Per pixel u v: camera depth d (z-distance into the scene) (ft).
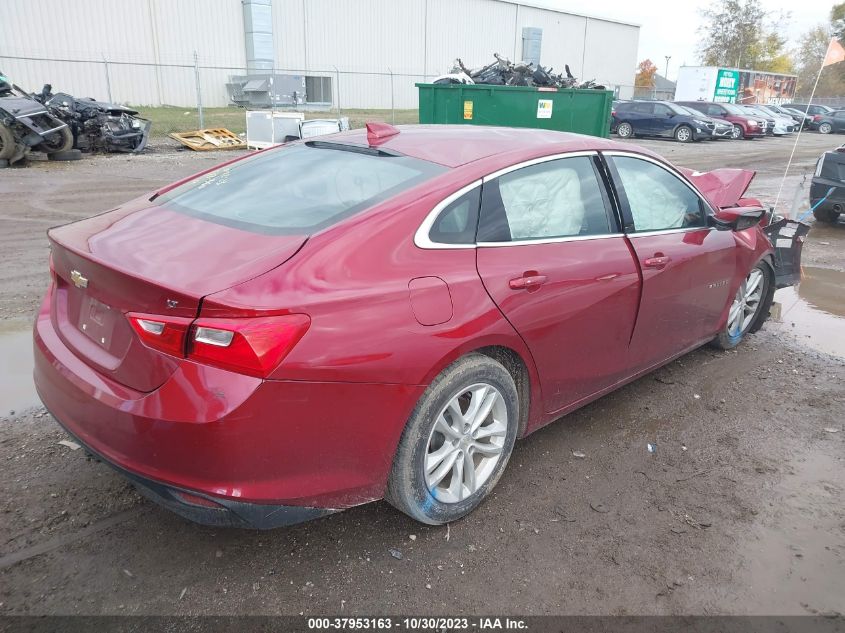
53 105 48.32
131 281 7.21
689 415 13.03
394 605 7.96
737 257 14.32
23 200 32.01
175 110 94.17
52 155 46.55
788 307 20.30
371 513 9.67
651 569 8.76
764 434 12.40
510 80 46.32
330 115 93.45
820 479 11.00
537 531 9.40
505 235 9.46
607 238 11.05
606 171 11.35
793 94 164.86
